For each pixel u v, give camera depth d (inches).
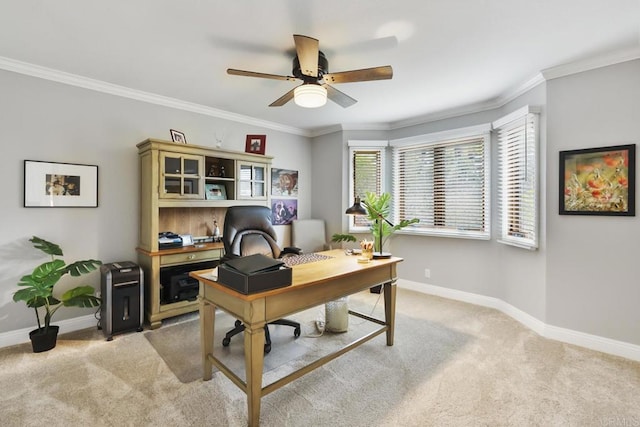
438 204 156.1
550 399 72.5
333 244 181.6
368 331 112.5
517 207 124.2
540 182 110.0
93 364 87.9
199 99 133.8
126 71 106.2
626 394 74.2
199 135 143.9
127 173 123.6
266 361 91.0
